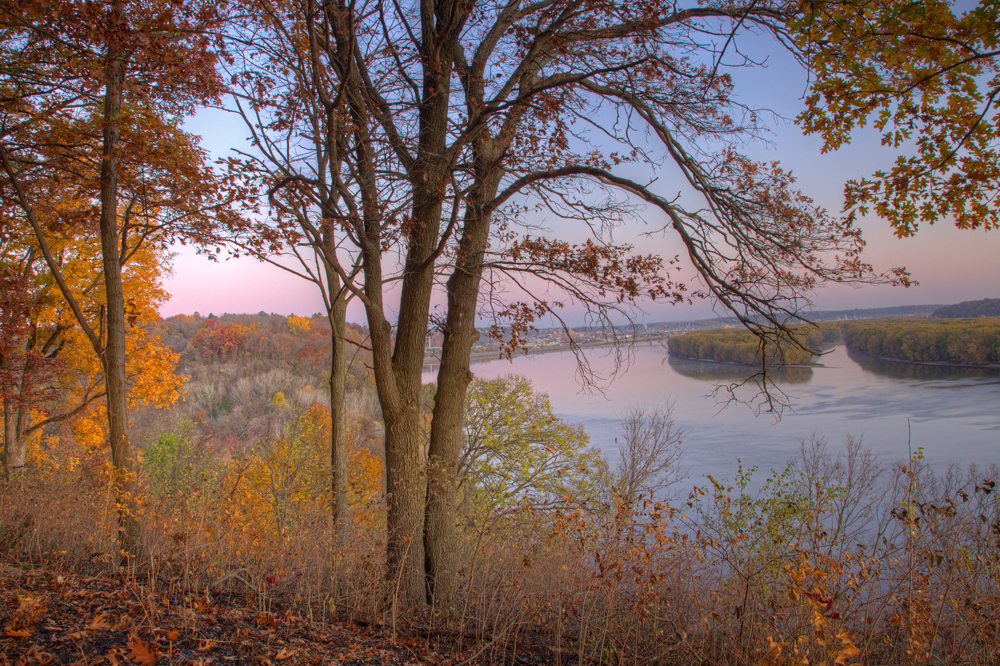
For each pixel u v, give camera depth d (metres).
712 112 6.98
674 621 4.72
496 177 7.30
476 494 15.13
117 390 7.09
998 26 3.59
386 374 6.37
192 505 6.20
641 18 6.11
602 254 6.84
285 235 6.17
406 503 6.30
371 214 6.17
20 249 12.49
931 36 3.79
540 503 9.84
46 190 9.60
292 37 5.85
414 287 6.70
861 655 3.99
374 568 5.45
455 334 7.04
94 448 15.10
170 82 6.73
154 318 14.88
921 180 4.32
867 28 4.11
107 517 6.11
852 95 4.31
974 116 4.11
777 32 6.02
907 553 4.39
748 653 4.14
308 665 3.55
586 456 15.33
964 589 4.23
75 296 13.05
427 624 5.40
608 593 4.35
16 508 6.22
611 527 4.95
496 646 4.52
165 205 8.58
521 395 17.31
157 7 5.96
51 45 7.25
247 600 4.73
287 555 5.91
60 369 11.70
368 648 4.11
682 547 4.86
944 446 32.47
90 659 3.09
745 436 38.72
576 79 6.04
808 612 3.96
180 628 3.76
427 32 6.68
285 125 6.29
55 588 4.21
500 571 5.35
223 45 6.05
